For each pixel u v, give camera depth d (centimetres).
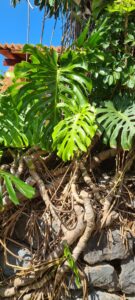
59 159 300
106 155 291
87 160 292
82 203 270
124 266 268
